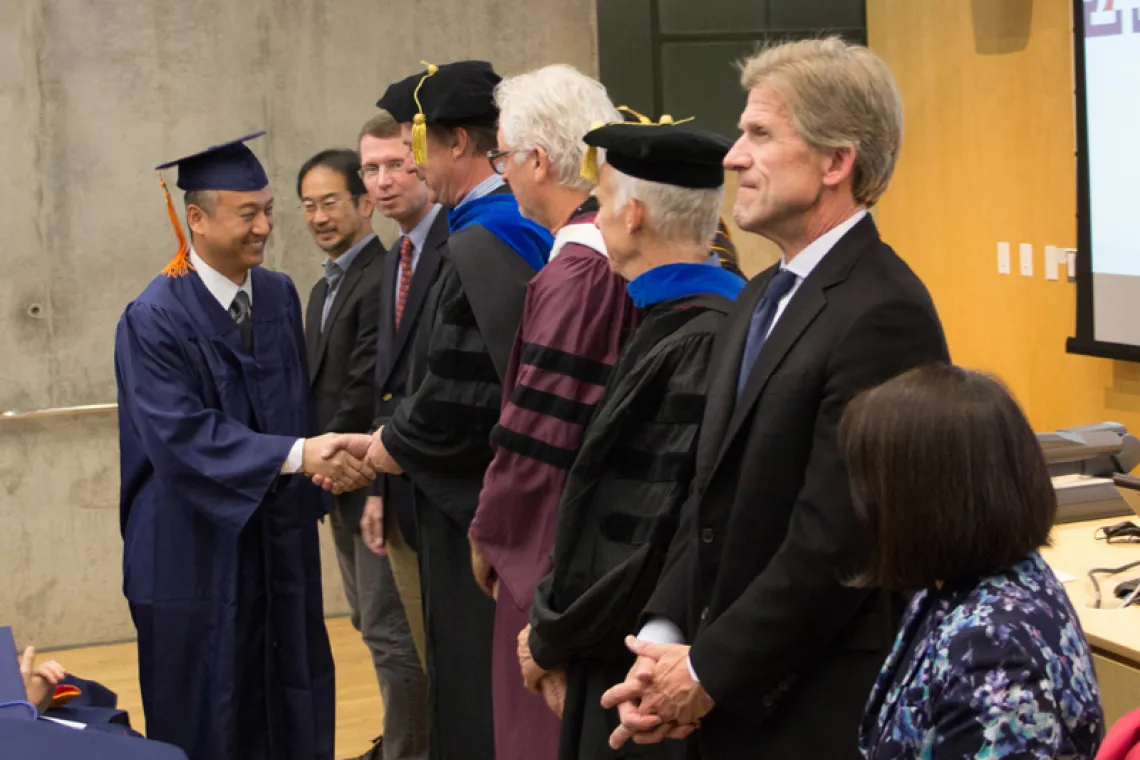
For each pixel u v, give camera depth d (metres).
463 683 2.57
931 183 5.46
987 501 1.15
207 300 3.04
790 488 1.61
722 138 1.96
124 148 4.94
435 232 3.21
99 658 4.94
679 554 1.81
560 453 2.13
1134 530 2.85
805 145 1.62
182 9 4.95
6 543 4.99
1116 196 4.25
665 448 1.89
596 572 1.94
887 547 1.19
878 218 5.95
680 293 1.93
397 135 3.21
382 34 5.16
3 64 4.79
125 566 3.08
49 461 5.00
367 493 3.37
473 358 2.43
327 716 3.23
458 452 2.46
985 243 5.10
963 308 5.30
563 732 2.03
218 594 3.02
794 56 1.66
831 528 1.53
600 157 2.03
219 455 2.94
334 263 3.71
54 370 4.96
